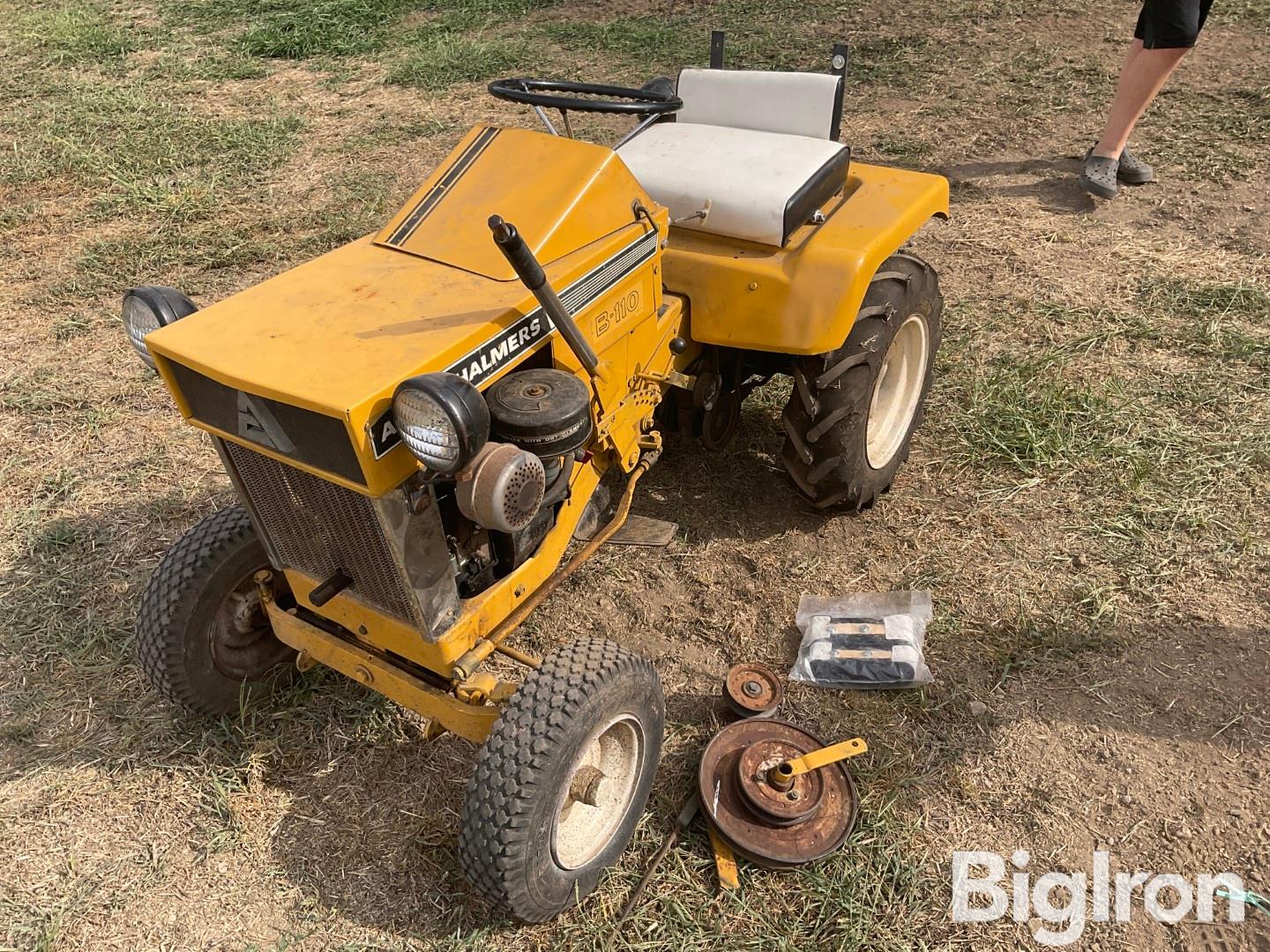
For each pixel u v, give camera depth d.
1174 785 2.59
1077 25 8.03
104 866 2.55
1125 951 2.26
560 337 2.38
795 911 2.37
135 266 5.51
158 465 4.02
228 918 2.42
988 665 2.96
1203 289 4.62
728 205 2.95
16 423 4.30
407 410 1.85
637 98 3.21
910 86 7.19
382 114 7.52
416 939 2.36
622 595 3.32
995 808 2.58
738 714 2.83
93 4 10.99
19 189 6.56
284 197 6.26
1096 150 5.39
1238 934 2.28
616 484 3.78
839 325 2.87
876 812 2.56
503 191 2.49
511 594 2.48
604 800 2.44
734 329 2.97
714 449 3.52
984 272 4.95
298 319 2.17
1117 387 4.05
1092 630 3.04
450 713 2.32
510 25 9.16
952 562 3.35
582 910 2.40
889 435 3.55
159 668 2.63
